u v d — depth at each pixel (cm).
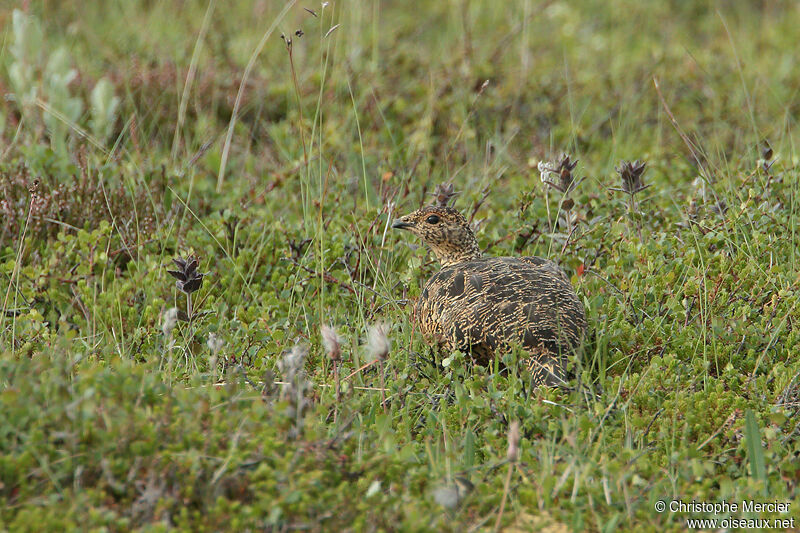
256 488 619
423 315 924
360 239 1068
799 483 700
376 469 673
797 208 1125
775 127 1538
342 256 1091
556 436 745
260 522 602
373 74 1688
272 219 1184
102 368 798
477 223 1138
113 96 1433
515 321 832
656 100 1700
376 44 1797
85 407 616
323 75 1148
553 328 824
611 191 1184
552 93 1702
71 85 1550
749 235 1066
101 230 1076
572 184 1077
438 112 1577
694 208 1105
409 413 810
